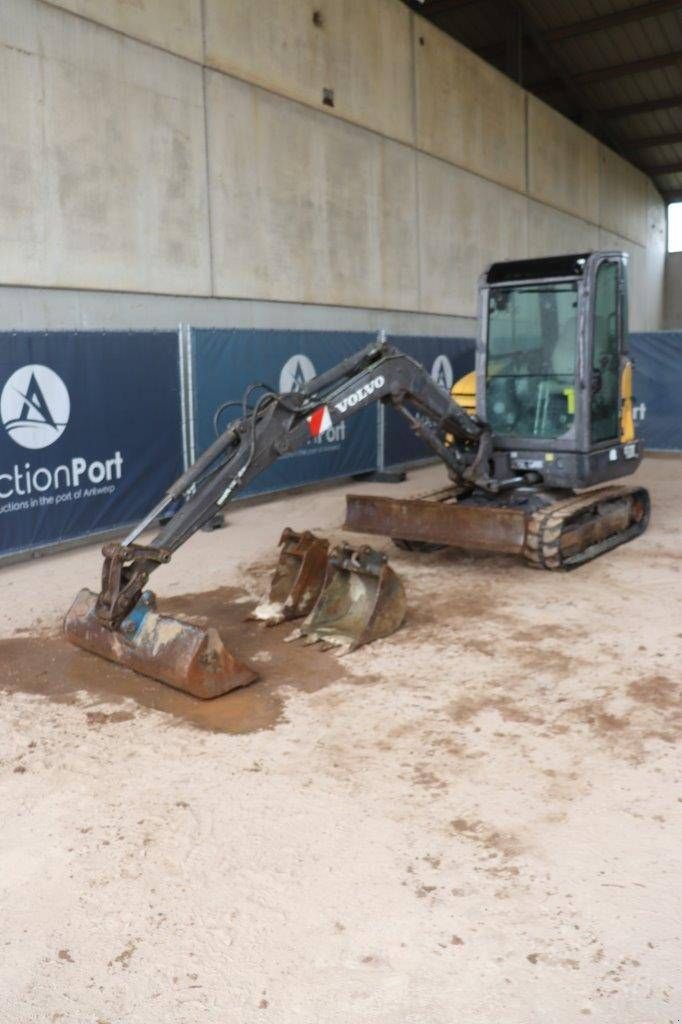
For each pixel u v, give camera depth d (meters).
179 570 7.10
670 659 4.87
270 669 4.88
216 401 9.16
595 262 6.84
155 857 3.12
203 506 5.07
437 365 12.73
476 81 15.16
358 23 12.11
